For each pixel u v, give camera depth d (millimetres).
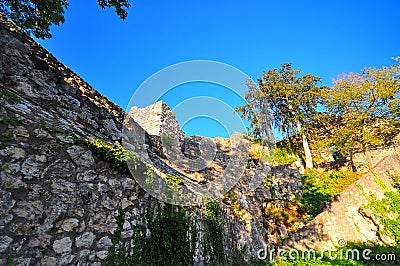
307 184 14992
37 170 3096
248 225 10094
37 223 2896
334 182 15000
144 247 4488
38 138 3250
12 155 2883
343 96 16938
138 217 4602
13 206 2715
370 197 10164
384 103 16344
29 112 3539
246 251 8852
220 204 8500
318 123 18719
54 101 4652
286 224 11914
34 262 2750
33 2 7289
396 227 9227
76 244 3297
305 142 17844
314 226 10359
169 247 5070
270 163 15914
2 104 3092
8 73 3938
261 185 13859
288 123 18328
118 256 3908
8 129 2961
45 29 8008
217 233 7359
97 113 5840
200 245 6227
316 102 17969
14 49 4168
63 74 5203
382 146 16234
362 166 16156
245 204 11398
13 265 2541
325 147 17312
